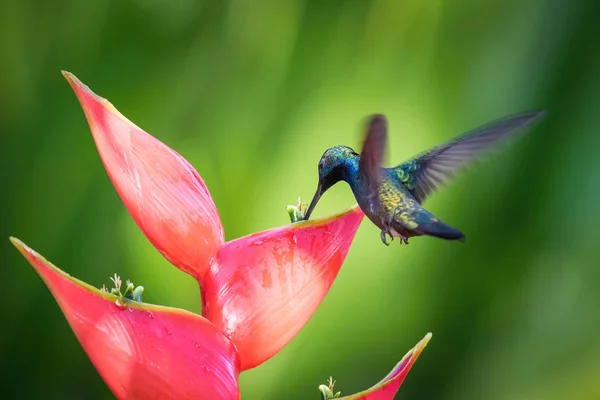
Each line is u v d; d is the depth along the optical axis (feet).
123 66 15.85
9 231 15.80
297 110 15.24
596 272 15.78
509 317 15.93
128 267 15.23
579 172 15.62
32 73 16.08
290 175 14.88
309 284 12.04
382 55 15.37
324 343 15.19
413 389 16.15
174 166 12.05
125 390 11.87
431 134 15.14
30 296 15.90
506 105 15.40
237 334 11.99
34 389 16.02
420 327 15.57
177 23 15.92
